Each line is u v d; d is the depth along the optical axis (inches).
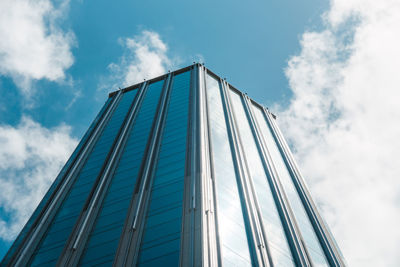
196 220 1031.0
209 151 1625.2
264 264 1091.9
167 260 937.5
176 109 2236.7
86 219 1342.3
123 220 1263.5
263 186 1881.2
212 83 2945.4
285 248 1437.0
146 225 1146.0
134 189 1424.7
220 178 1476.4
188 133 1790.1
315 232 1946.4
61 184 1815.9
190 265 861.2
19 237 1439.5
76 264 1103.0
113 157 1894.7
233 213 1275.8
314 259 1593.3
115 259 1027.3
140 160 1734.7
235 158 1802.4
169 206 1199.6
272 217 1612.9
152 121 2215.8
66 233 1376.7
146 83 3174.2
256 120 2915.8
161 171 1502.2
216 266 884.0
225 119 2333.9
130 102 2849.4
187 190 1219.2
